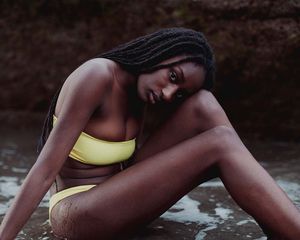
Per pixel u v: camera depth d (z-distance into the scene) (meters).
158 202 2.56
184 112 2.80
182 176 2.54
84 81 2.58
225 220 2.98
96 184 2.77
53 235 2.79
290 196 3.28
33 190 2.46
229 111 4.79
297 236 2.44
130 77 2.71
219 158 2.52
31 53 5.37
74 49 5.19
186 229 2.85
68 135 2.54
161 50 2.60
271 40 4.31
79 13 5.09
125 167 2.91
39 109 5.48
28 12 5.29
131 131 2.82
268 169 3.92
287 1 4.14
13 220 2.44
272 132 4.70
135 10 4.80
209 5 4.45
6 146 4.84
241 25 4.39
